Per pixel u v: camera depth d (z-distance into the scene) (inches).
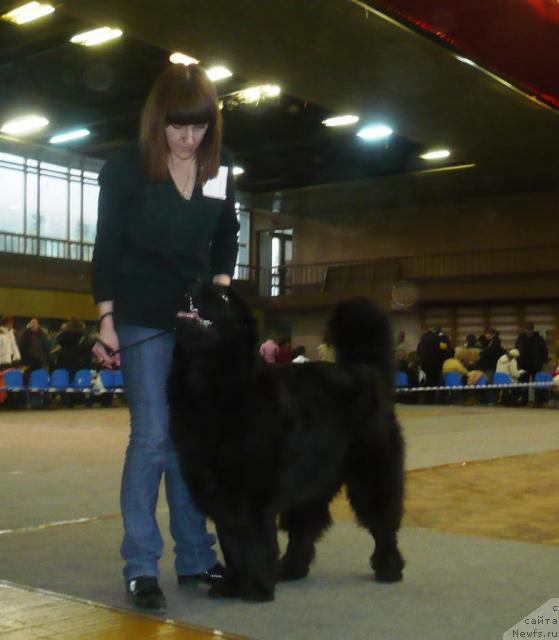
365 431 140.3
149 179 130.0
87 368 684.7
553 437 413.1
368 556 159.0
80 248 1074.7
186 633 110.6
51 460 322.0
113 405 718.5
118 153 134.1
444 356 764.0
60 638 108.0
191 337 117.1
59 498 228.7
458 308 1093.8
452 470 285.0
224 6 503.2
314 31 535.5
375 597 130.0
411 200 1116.5
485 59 577.6
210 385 117.6
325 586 137.0
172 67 131.5
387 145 872.9
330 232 1250.6
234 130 852.6
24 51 679.1
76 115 843.4
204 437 118.5
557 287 983.0
